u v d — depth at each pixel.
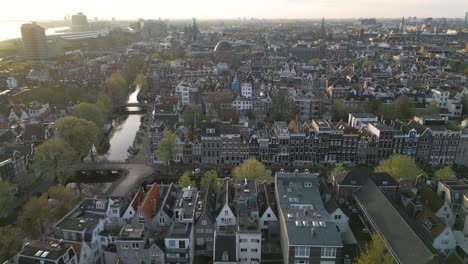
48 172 164.62
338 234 105.69
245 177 152.25
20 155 172.25
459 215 129.75
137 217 117.12
